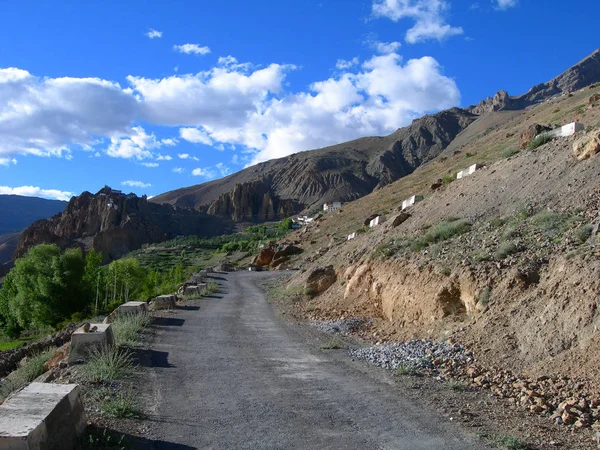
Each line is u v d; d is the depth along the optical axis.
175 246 129.88
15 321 52.53
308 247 64.19
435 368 9.73
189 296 27.19
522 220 14.88
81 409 6.23
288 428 6.56
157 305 21.61
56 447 5.35
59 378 8.92
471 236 15.67
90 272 48.09
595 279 9.12
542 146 20.84
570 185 15.32
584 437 6.11
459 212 19.59
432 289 13.55
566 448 5.77
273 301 25.31
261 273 53.44
